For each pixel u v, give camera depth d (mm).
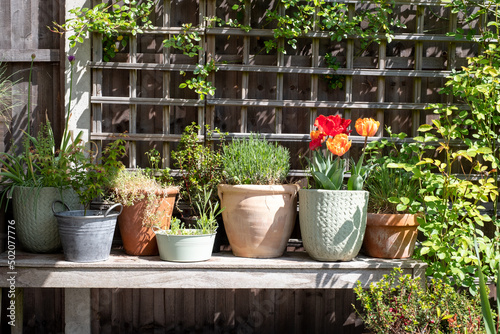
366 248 2785
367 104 3150
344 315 3258
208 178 2906
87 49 3076
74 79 3070
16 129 3135
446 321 2414
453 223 2648
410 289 2436
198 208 2814
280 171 2768
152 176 3004
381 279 2498
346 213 2551
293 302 3250
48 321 3176
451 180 2707
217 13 3205
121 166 2854
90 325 3125
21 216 2723
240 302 3232
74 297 3092
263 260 2654
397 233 2688
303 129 3303
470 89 2770
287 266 2584
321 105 3141
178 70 3100
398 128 3316
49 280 2562
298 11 3246
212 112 3143
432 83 3299
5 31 3104
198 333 3217
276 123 3170
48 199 2721
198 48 3043
